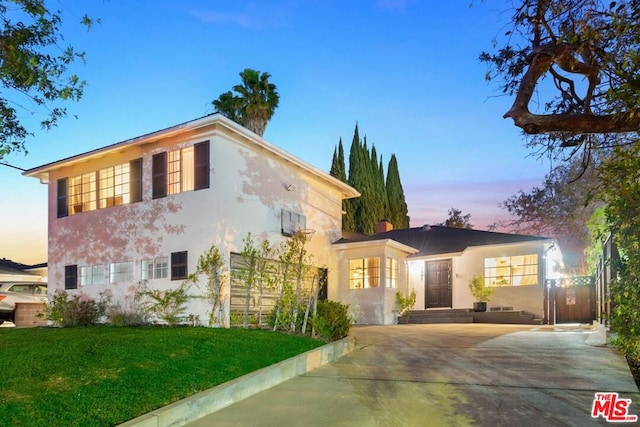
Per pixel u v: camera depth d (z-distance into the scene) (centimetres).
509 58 613
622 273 725
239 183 1345
